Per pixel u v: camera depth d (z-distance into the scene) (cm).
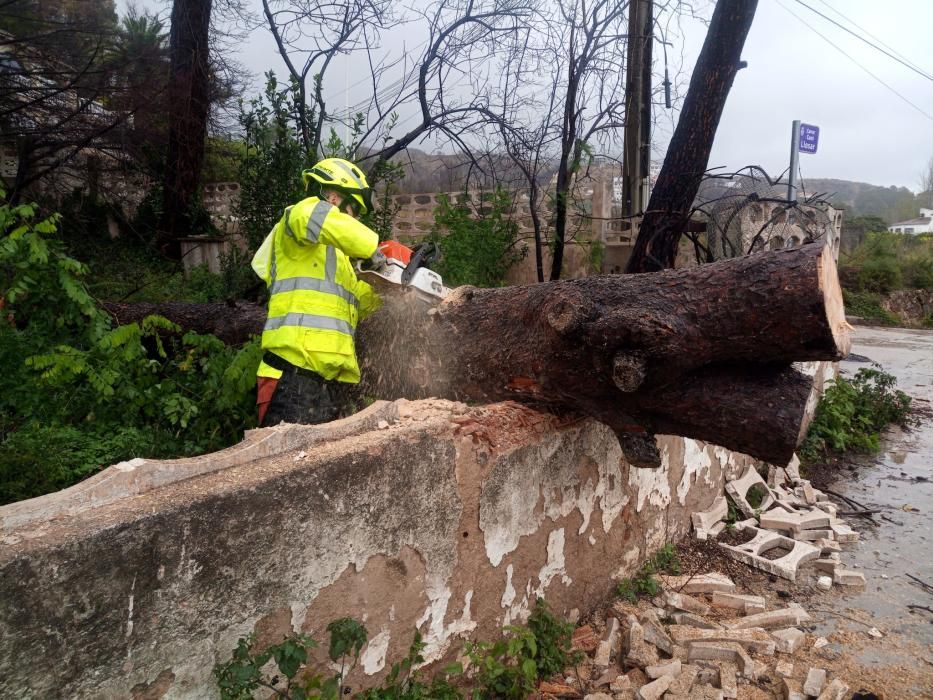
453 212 802
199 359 392
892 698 273
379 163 707
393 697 217
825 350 216
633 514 360
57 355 321
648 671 279
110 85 959
